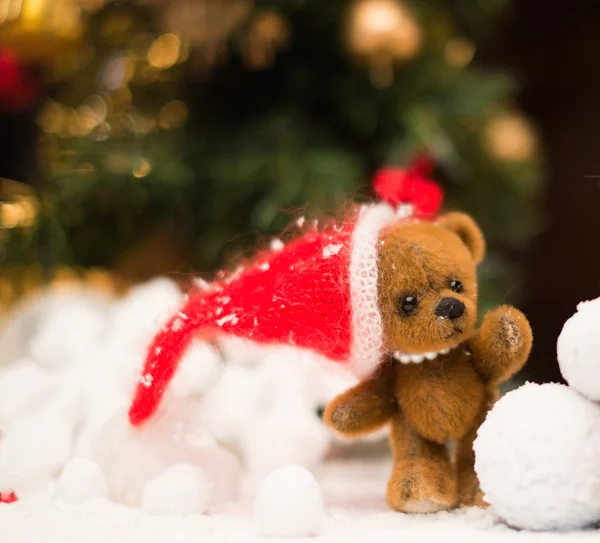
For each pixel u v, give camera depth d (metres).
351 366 0.40
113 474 0.41
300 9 0.54
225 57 0.56
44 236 0.53
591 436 0.36
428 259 0.39
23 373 0.45
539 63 0.91
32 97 0.55
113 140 0.55
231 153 0.55
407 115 0.55
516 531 0.36
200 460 0.41
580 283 0.88
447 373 0.40
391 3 0.53
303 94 0.57
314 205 0.52
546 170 0.87
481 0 0.60
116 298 0.52
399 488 0.39
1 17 0.51
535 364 0.46
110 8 0.54
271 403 0.46
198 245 0.56
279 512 0.36
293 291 0.39
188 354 0.41
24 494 0.42
